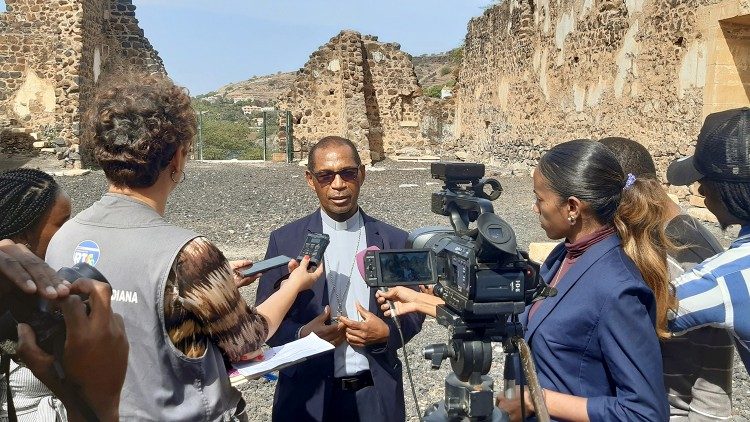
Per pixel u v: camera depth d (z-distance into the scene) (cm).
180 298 170
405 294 252
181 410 173
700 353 226
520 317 224
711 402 224
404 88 2317
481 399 189
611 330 194
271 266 247
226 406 183
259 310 225
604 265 204
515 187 1467
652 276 206
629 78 1318
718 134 215
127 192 184
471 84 2312
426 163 2161
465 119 2378
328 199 284
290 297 233
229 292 178
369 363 268
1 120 1842
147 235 175
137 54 2083
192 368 174
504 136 1992
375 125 2317
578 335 201
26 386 200
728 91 1062
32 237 207
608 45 1393
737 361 475
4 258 110
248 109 6431
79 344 112
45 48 1834
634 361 190
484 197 210
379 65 2294
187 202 1200
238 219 1030
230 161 2155
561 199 209
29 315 112
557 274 228
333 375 269
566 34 1584
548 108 1698
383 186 1492
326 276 281
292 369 269
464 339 191
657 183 228
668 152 1183
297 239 286
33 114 1853
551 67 1673
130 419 169
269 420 397
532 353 214
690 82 1121
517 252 184
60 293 109
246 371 191
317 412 264
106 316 116
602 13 1409
